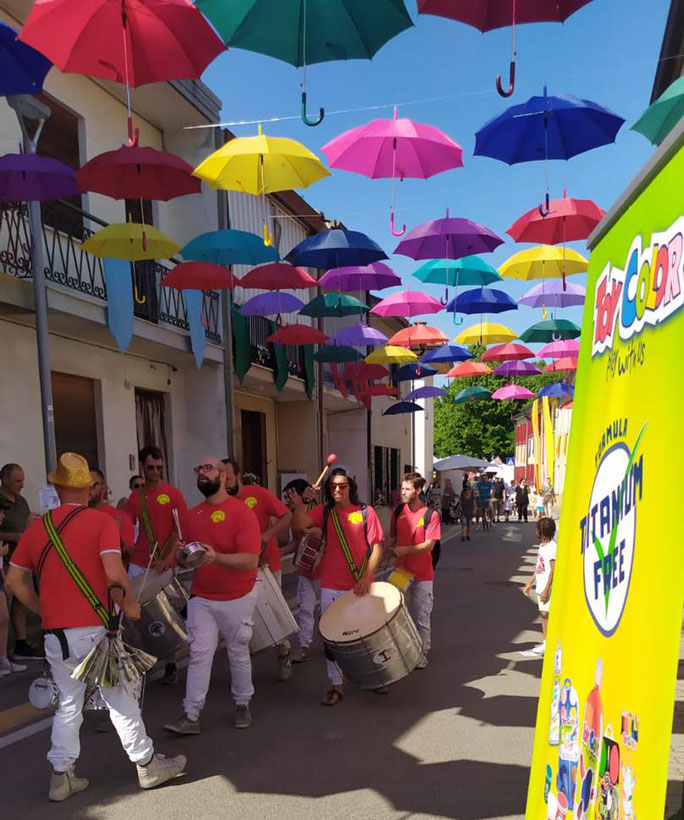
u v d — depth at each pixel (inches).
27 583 153.9
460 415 2015.3
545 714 87.7
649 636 56.3
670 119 170.7
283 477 772.0
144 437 501.4
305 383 734.5
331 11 139.2
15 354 366.0
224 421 541.6
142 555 241.9
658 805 51.0
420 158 235.0
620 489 67.7
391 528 267.4
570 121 222.5
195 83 491.8
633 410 66.9
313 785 159.2
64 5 149.3
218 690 231.1
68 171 232.7
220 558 180.2
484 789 156.7
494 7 140.7
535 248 344.5
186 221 531.8
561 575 88.4
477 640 303.1
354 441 979.3
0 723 199.6
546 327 537.6
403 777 163.2
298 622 271.4
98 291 387.9
